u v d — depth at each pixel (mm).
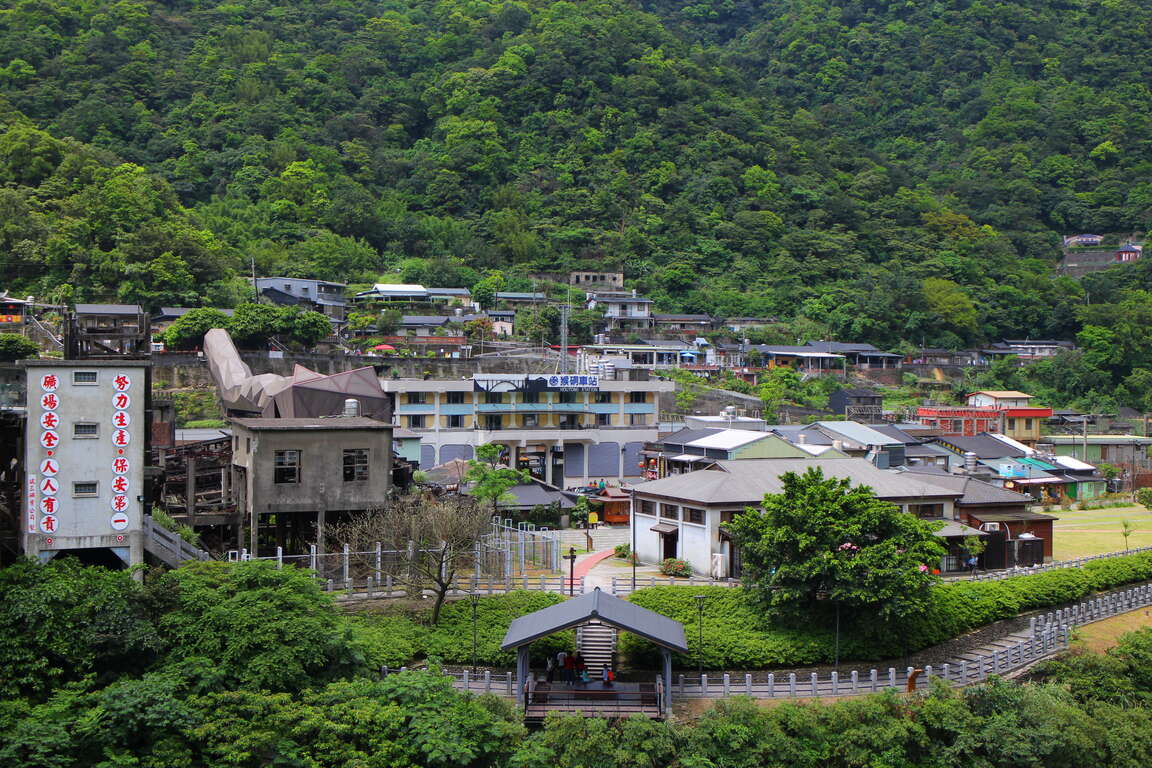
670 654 45188
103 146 177000
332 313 151500
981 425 124688
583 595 48719
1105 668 52344
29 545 48062
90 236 136625
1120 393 165750
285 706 39906
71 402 49000
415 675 42469
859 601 50094
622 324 166875
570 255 186750
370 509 56406
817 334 174875
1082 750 45281
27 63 189375
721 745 41562
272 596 44438
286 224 175500
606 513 81250
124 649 40812
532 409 104500
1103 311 185375
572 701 44031
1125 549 73438
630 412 109250
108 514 49375
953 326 183500
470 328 148875
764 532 52469
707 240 196250
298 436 55688
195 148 186875
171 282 133750
